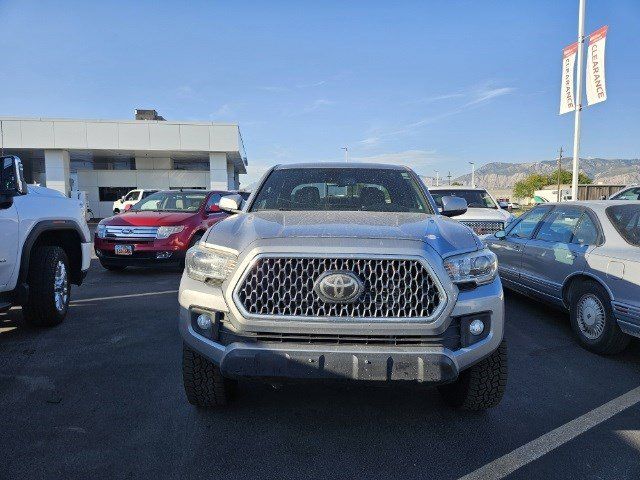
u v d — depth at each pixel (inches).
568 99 656.4
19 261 175.8
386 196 160.6
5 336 192.2
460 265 107.9
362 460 107.0
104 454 107.8
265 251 104.6
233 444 113.0
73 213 216.4
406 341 104.2
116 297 267.4
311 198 159.9
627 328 164.2
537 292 226.7
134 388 143.1
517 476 101.0
